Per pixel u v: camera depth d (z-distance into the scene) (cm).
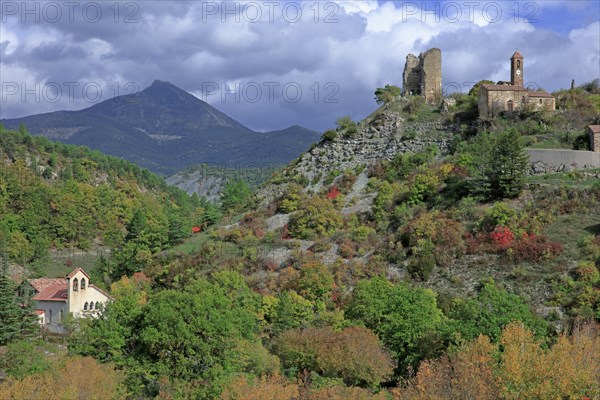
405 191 12019
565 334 6981
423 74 14938
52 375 6544
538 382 5788
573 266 9262
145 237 13800
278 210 13012
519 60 14325
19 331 9169
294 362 7444
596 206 10288
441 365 6250
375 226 11544
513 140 11169
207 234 13338
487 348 6281
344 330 7762
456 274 9750
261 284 10575
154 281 11838
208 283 8931
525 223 10206
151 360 7231
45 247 18275
